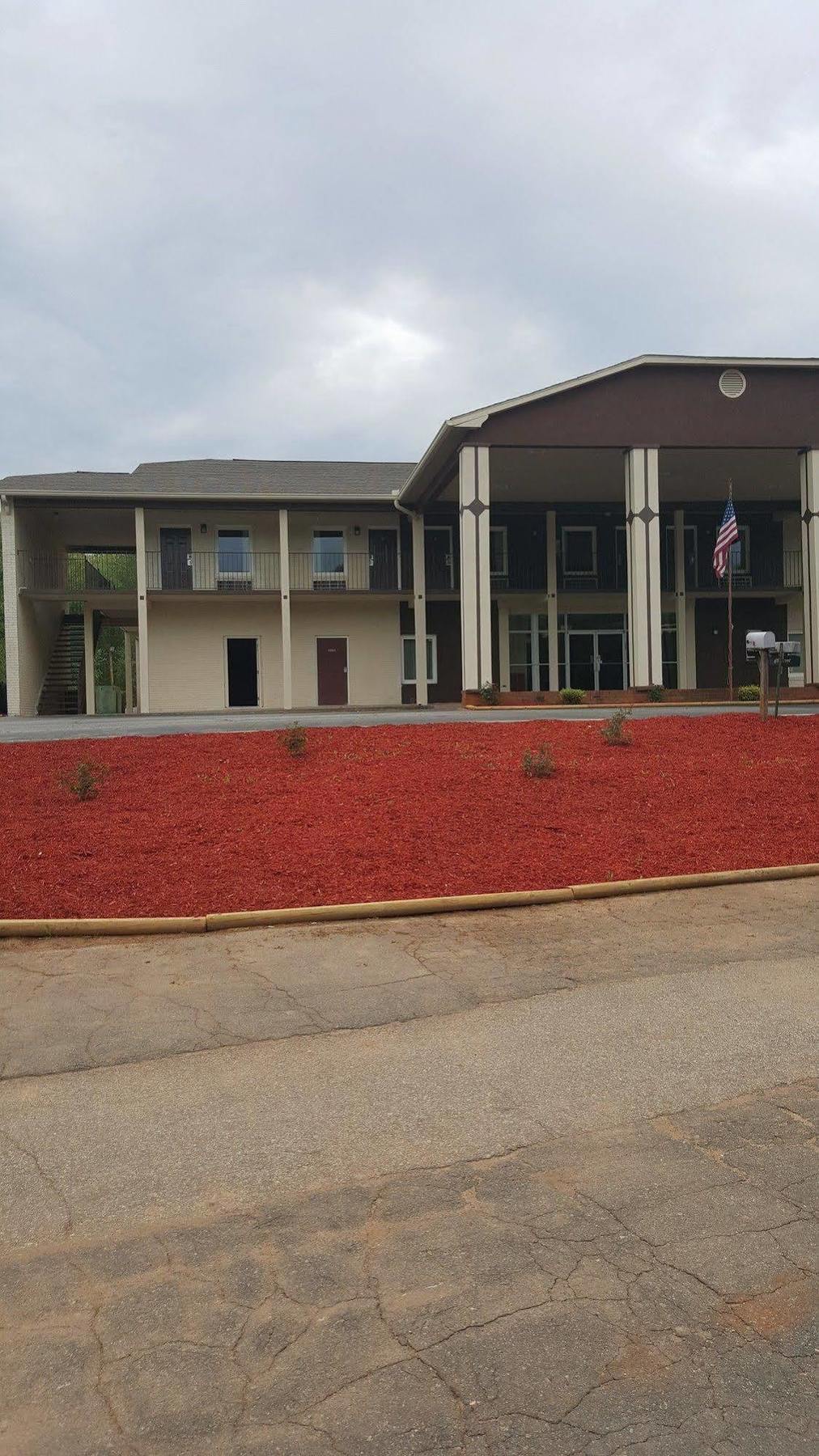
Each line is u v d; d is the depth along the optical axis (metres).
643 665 24.22
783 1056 4.91
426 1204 3.52
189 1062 4.93
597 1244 3.23
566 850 9.32
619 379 24.14
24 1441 2.42
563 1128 4.13
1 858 8.79
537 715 20.03
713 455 25.73
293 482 30.06
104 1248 3.27
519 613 31.36
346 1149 3.96
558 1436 2.41
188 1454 2.38
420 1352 2.71
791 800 11.20
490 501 30.31
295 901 7.86
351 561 29.92
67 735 15.29
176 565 29.28
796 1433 2.41
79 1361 2.71
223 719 19.80
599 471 26.80
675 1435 2.41
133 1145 4.02
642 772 12.23
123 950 6.95
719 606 31.78
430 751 13.26
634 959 6.62
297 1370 2.65
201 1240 3.31
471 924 7.56
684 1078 4.64
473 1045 5.11
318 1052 5.03
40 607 30.08
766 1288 2.99
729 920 7.61
